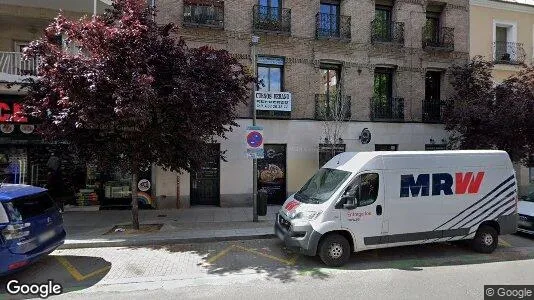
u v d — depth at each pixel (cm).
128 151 908
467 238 766
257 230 942
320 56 1446
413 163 738
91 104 779
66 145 1267
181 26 1305
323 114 1414
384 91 1573
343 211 684
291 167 1401
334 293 547
